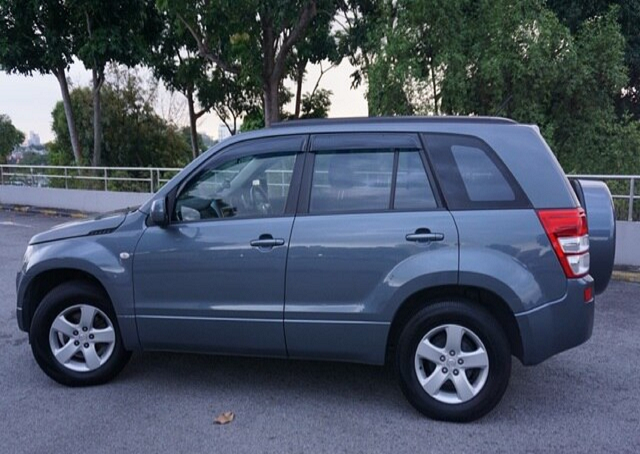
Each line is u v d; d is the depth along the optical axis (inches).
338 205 157.3
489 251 145.6
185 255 162.6
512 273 144.3
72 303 174.9
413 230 148.9
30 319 182.1
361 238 151.1
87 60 730.8
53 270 176.4
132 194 624.1
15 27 724.7
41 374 187.8
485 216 147.5
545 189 148.3
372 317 151.1
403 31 467.5
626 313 253.4
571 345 147.7
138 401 166.6
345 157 159.3
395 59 474.3
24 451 137.7
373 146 157.9
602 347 211.2
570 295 145.7
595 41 501.4
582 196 175.0
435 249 147.3
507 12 463.8
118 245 169.0
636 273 314.7
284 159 163.9
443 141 154.6
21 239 464.1
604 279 171.9
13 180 765.9
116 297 168.6
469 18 481.7
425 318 149.6
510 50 466.0
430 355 150.9
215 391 173.8
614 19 518.6
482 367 148.8
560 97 515.2
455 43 465.4
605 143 517.0
